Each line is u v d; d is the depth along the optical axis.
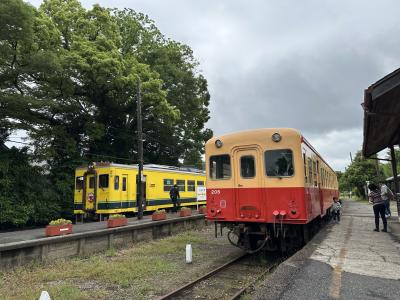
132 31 31.67
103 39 24.73
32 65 19.50
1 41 18.91
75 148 25.94
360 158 50.94
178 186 25.12
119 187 20.02
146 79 27.30
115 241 13.41
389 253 8.82
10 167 21.05
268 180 9.86
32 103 20.14
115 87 25.52
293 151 9.68
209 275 8.77
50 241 10.67
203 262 10.57
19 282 8.53
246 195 10.12
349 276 6.73
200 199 21.33
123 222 14.20
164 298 6.97
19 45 20.06
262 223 9.97
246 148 10.27
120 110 29.20
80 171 20.75
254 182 10.05
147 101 27.23
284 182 9.66
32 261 10.11
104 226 14.76
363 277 6.66
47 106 22.52
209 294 7.38
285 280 6.57
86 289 7.95
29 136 23.92
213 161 10.80
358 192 54.59
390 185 44.28
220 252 12.10
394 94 8.83
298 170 9.56
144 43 32.47
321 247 9.67
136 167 21.41
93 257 11.36
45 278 8.86
